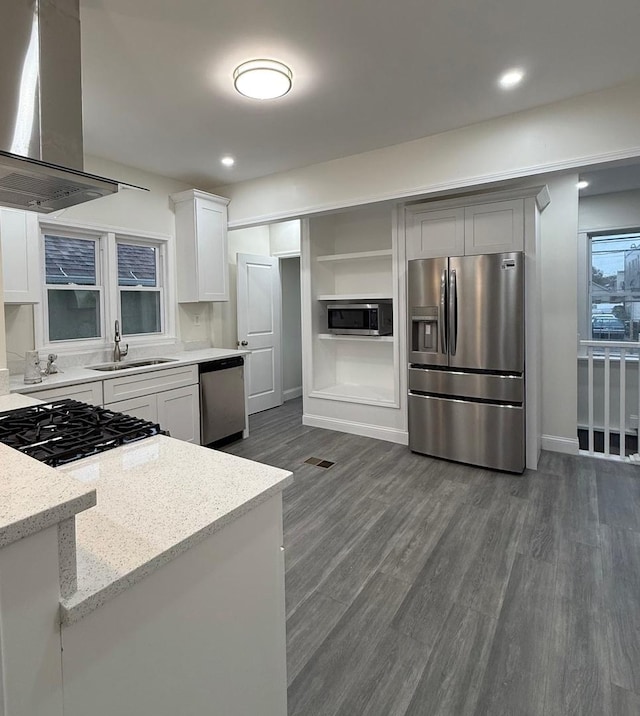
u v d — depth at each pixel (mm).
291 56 2281
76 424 1703
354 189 3707
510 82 2572
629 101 2613
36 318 3477
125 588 828
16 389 2760
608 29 2098
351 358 5238
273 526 1229
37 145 1635
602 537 2580
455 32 2107
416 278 3844
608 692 1570
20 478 844
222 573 1074
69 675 767
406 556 2428
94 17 1931
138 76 2449
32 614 705
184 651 986
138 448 1517
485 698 1560
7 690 678
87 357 3793
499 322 3482
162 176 4312
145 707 904
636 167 4051
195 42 2139
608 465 3689
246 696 1160
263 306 5734
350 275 5094
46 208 2002
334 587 2176
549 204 3910
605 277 5113
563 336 3945
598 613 1957
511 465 3529
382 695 1579
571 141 2787
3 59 1566
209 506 1089
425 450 3947
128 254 4195
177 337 4570
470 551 2463
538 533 2635
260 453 4102
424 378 3893
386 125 3121
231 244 5355
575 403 3939
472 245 3691
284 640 1283
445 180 3258
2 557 659
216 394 4238
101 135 3291
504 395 3520
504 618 1941
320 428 4902
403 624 1920
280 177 4184
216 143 3434
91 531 977
